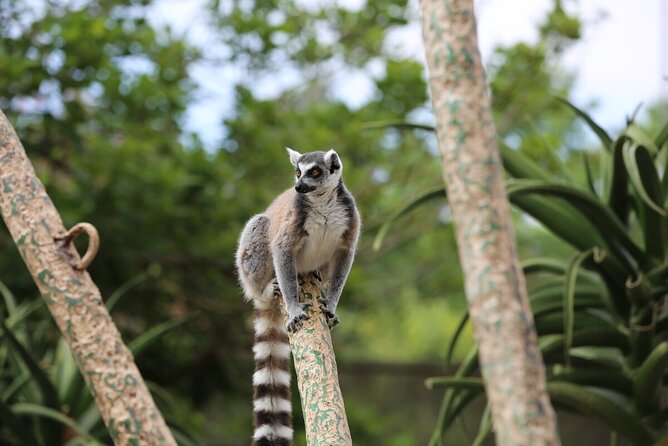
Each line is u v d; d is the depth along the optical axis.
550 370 8.00
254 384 6.47
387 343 25.36
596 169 17.42
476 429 18.11
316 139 13.20
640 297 6.84
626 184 7.06
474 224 2.31
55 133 12.58
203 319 13.66
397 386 18.91
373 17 15.01
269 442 6.21
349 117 13.74
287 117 13.89
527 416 2.15
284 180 14.11
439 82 2.43
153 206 12.04
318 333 4.73
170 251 12.43
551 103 14.80
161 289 13.48
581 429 16.61
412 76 13.51
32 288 11.95
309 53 14.70
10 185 3.37
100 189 11.93
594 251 6.72
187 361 14.20
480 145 2.36
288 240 6.20
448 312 26.09
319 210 6.25
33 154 12.97
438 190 6.68
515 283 2.26
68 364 9.45
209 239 12.65
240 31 13.91
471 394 7.16
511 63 14.44
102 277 12.71
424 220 15.51
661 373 6.61
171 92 12.91
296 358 4.68
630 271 7.02
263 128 13.15
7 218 3.36
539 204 7.32
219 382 14.45
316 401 4.40
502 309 2.23
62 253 3.29
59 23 12.39
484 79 2.44
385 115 13.46
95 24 12.45
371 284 18.28
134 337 13.38
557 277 7.61
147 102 12.99
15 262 11.70
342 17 15.09
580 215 7.27
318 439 4.23
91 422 9.11
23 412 8.35
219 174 12.77
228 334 14.04
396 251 19.31
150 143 12.62
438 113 2.43
